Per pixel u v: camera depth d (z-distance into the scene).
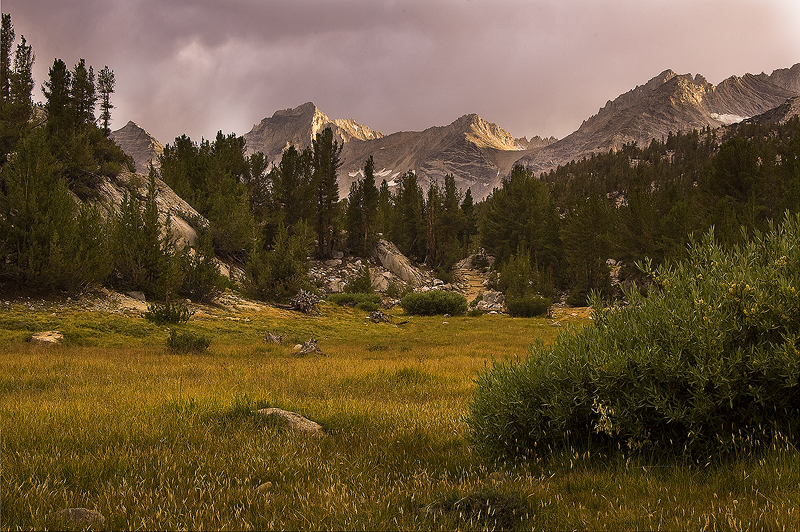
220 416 7.11
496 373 5.53
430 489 4.31
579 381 4.80
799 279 4.54
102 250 29.23
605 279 57.75
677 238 50.22
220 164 63.09
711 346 4.31
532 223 78.12
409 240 89.06
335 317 39.41
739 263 5.12
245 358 18.27
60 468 4.67
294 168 66.06
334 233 73.62
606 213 64.56
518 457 5.03
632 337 4.91
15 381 11.05
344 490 4.15
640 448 4.62
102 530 3.49
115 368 13.84
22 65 38.81
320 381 11.88
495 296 62.16
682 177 140.62
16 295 26.12
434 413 7.76
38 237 26.59
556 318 46.75
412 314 49.00
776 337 4.38
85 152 38.59
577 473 4.46
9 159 32.22
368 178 73.50
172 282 31.38
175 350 19.73
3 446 5.33
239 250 51.12
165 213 46.12
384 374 13.15
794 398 4.27
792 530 3.00
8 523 3.48
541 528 3.45
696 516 3.40
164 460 4.95
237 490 4.27
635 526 3.34
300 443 5.77
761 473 3.84
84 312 25.97
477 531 3.41
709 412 4.32
